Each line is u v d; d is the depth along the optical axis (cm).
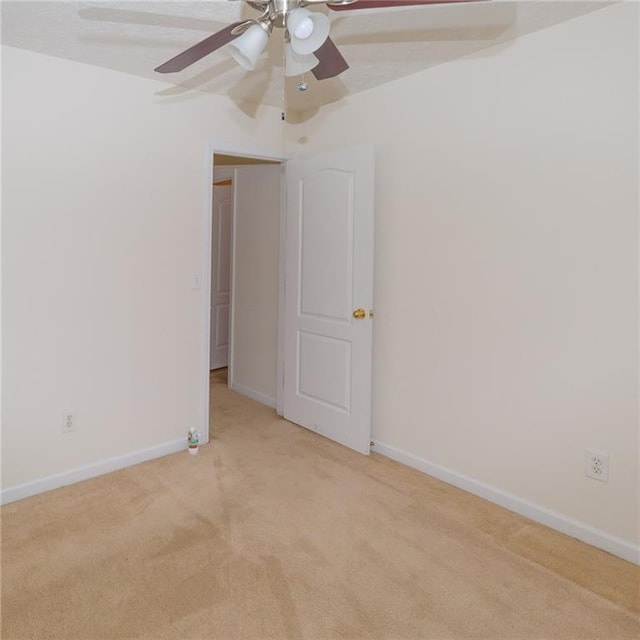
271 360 425
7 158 254
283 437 357
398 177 307
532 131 242
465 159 271
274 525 245
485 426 271
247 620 183
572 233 231
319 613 187
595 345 226
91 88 279
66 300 279
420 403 304
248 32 181
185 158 320
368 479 295
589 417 230
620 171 214
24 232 262
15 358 264
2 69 250
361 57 270
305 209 357
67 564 213
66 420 284
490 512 260
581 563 219
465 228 273
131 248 301
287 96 336
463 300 277
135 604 190
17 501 267
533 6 215
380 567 214
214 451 333
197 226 329
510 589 202
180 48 257
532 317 247
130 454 311
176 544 229
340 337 337
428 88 287
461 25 232
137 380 311
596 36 218
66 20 227
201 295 335
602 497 228
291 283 375
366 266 314
